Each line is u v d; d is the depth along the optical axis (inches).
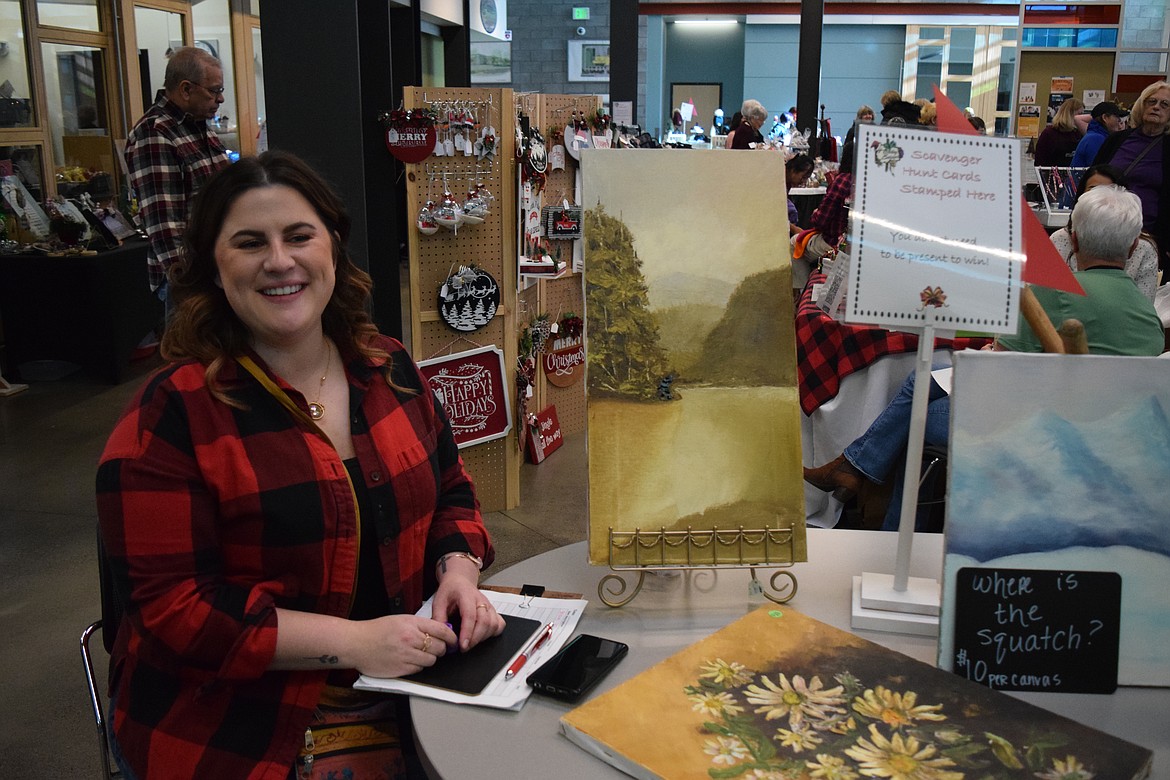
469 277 139.6
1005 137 51.3
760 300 55.8
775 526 54.2
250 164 51.7
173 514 47.9
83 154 268.4
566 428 192.2
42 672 105.0
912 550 62.0
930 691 43.9
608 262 55.6
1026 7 339.3
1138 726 43.9
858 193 50.7
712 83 709.9
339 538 51.8
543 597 55.8
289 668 48.3
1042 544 47.1
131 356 225.3
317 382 55.0
